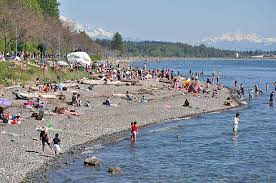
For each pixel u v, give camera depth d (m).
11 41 156.25
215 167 49.78
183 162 51.75
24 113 72.38
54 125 66.12
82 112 79.44
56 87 99.56
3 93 89.00
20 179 42.00
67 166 47.59
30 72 111.56
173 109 90.69
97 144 58.84
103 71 151.88
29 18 156.00
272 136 68.31
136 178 44.81
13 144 53.28
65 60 177.38
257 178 45.84
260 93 134.00
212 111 93.62
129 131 68.25
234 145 61.56
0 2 141.25
